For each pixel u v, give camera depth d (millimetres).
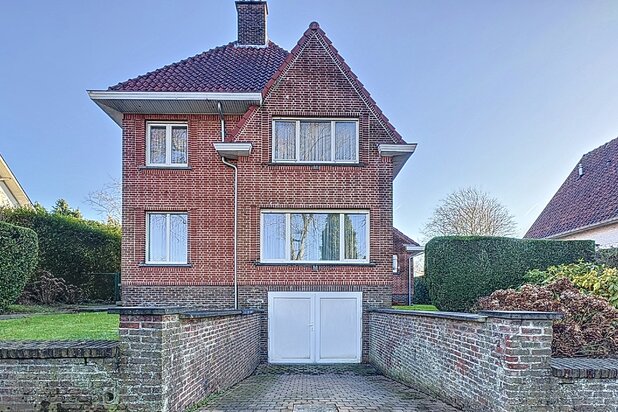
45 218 19312
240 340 9844
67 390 5379
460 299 13867
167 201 13742
